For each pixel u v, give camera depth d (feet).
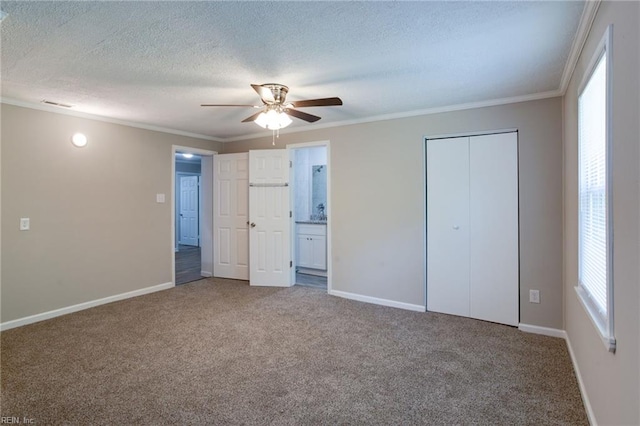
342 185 14.08
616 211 4.59
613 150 4.70
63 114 12.03
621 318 4.44
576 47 7.04
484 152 11.21
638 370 3.84
